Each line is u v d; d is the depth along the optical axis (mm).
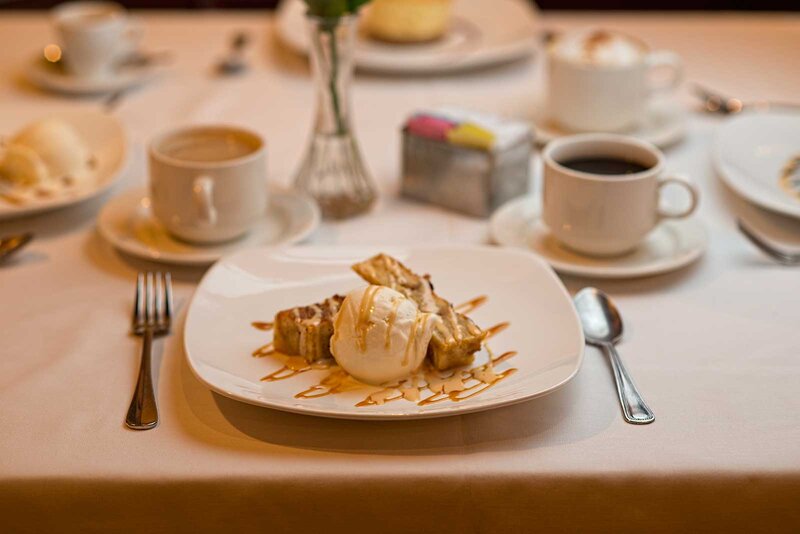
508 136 1095
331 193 1110
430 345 893
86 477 834
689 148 1218
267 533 851
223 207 1024
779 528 849
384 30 1424
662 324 959
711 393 893
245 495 838
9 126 1217
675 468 839
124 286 1005
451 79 1384
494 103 1314
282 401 853
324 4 1039
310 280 972
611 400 888
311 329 889
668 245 1044
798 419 871
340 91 1085
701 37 1469
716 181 1157
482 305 952
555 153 1049
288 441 856
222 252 1038
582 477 837
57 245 1059
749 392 894
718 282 1008
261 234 1067
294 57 1437
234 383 874
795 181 1127
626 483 838
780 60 1404
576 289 1005
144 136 1241
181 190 1019
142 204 1096
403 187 1139
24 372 910
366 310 874
